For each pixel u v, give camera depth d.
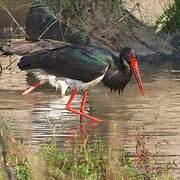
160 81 18.25
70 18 21.98
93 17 21.91
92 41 21.58
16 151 10.12
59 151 11.09
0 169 9.18
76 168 9.88
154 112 14.81
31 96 16.20
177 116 14.45
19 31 24.17
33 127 13.39
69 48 15.04
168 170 10.42
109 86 15.36
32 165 9.06
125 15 21.38
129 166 10.10
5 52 14.97
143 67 20.42
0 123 11.82
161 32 22.38
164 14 22.58
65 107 14.69
